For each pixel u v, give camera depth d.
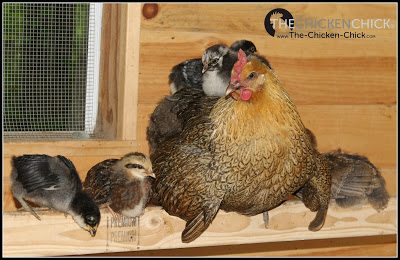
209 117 1.44
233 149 1.42
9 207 1.39
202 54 1.45
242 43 1.47
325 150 1.55
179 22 1.43
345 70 1.55
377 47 1.57
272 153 1.43
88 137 1.46
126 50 1.41
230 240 1.52
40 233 1.41
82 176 1.42
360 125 1.57
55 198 1.41
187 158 1.44
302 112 1.53
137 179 1.44
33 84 1.46
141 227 1.46
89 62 1.49
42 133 1.46
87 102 1.49
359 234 1.61
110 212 1.44
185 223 1.47
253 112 1.41
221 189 1.44
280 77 1.51
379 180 1.60
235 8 1.46
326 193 1.56
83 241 1.44
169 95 1.44
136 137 1.44
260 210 1.50
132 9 1.41
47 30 1.46
